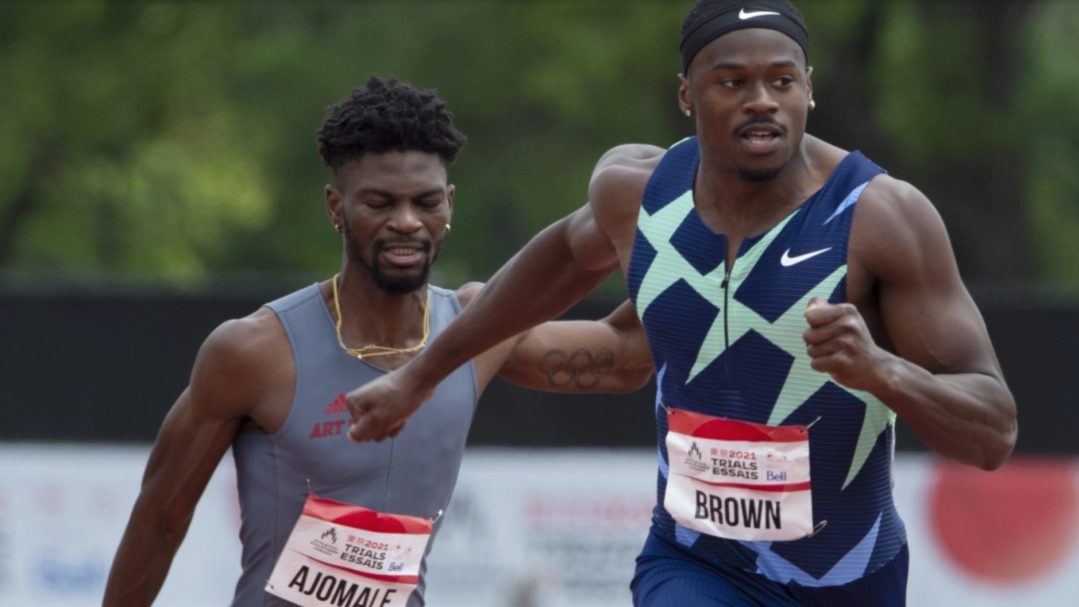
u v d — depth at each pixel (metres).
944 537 28.53
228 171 71.19
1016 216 60.12
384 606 12.97
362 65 68.25
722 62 10.41
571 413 28.72
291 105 69.88
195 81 65.19
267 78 70.75
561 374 14.39
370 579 12.91
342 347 13.05
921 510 28.59
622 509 28.52
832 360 9.25
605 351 14.45
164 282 30.80
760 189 10.80
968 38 57.75
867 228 10.42
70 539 28.44
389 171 12.66
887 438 11.09
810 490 10.90
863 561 11.20
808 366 10.62
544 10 59.47
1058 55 76.12
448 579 28.55
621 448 28.69
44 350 28.38
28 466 28.39
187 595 28.36
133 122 63.31
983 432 9.88
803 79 10.56
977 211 59.47
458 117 65.81
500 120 67.62
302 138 72.19
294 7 72.94
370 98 12.76
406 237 12.74
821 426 10.77
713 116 10.52
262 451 13.05
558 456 28.66
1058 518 28.34
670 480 11.34
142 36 62.88
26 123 60.81
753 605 11.28
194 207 71.38
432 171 12.81
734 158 10.51
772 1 10.53
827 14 53.84
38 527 28.44
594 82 59.44
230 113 70.88
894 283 10.44
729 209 10.95
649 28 56.16
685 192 11.21
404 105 12.75
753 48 10.37
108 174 66.62
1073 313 28.27
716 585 11.34
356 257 12.93
